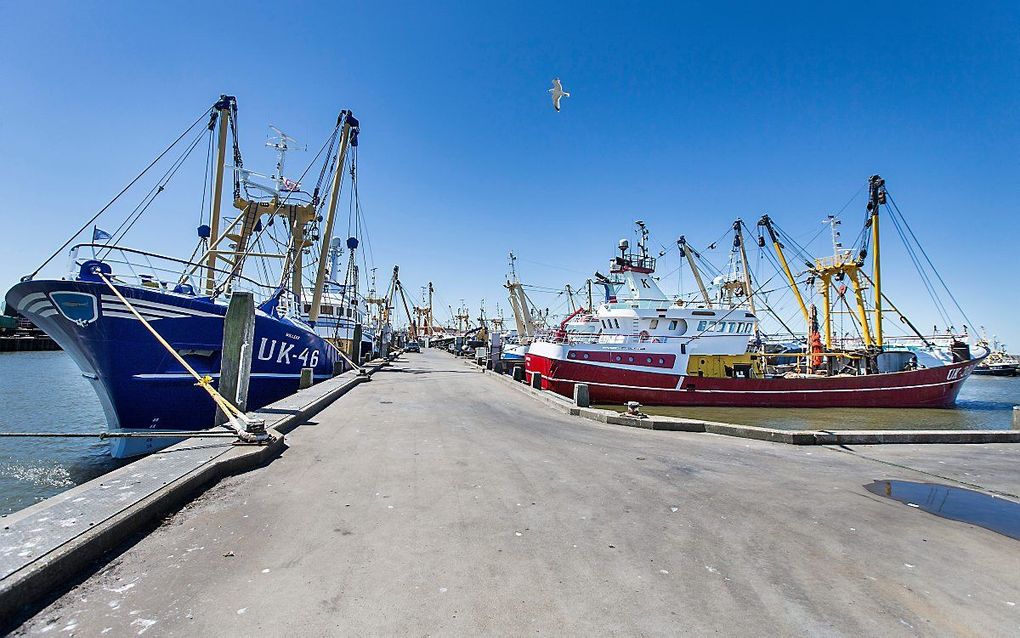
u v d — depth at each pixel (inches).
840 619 127.8
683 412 890.7
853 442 363.6
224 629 118.7
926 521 201.9
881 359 1058.1
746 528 190.7
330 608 128.5
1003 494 240.8
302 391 570.6
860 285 1114.7
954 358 1071.0
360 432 372.8
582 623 123.5
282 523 187.2
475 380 927.0
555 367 972.6
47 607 127.3
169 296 502.9
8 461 522.3
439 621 123.3
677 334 1015.6
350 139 1154.0
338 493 224.4
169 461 243.3
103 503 181.0
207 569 149.5
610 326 1069.8
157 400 502.6
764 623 125.0
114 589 137.0
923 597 140.5
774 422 804.6
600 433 392.2
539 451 320.2
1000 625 126.8
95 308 467.5
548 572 150.7
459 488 235.3
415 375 1050.7
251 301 362.0
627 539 177.5
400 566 153.0
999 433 373.4
